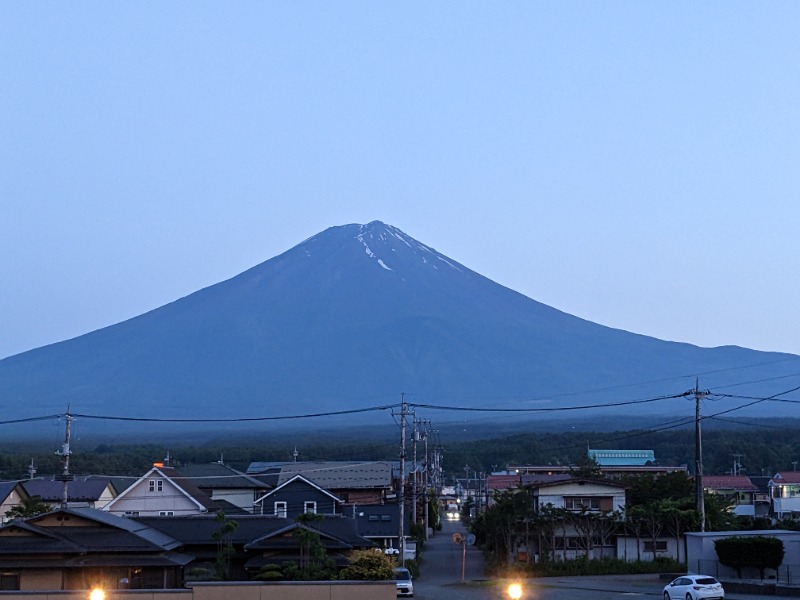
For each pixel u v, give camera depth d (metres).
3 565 47.75
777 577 56.44
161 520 58.09
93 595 40.41
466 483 180.62
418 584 63.81
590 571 68.69
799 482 113.00
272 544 53.50
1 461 138.62
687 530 74.75
